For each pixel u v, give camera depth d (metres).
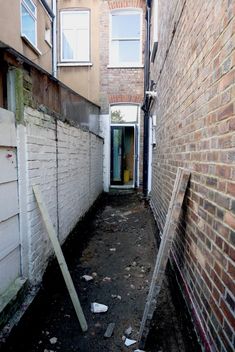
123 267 3.09
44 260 2.47
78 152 4.07
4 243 1.78
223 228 1.31
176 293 2.34
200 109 1.77
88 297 2.44
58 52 7.75
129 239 4.10
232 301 1.18
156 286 1.89
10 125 1.84
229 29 1.27
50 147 2.67
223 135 1.33
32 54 5.08
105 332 1.96
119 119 8.14
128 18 7.82
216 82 1.45
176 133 2.72
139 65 7.75
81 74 7.87
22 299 1.95
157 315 2.18
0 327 1.61
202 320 1.60
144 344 1.80
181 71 2.46
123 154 8.35
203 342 1.55
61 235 3.09
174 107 2.86
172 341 1.88
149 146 6.87
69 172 3.47
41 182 2.41
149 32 6.70
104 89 7.87
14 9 4.09
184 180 2.02
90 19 7.71
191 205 1.97
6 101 1.94
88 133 5.00
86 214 4.80
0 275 1.74
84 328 1.98
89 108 6.52
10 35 3.97
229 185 1.24
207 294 1.53
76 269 3.02
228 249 1.24
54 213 2.81
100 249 3.66
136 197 7.38
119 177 8.40
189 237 2.02
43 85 2.71
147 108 6.84
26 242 2.09
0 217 1.72
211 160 1.52
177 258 2.44
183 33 2.37
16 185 1.95
